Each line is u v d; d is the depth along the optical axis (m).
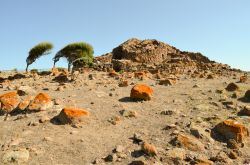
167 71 32.75
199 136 10.84
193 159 9.39
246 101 14.88
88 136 10.96
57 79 24.48
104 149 10.09
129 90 18.12
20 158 9.19
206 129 11.32
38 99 13.54
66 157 9.50
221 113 13.29
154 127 11.83
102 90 18.25
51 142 10.35
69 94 16.95
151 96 15.51
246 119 12.40
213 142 10.68
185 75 27.38
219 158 9.48
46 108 13.40
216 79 23.59
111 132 11.43
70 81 23.47
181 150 9.81
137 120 12.68
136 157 9.54
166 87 18.92
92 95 16.53
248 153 10.12
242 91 16.78
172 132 11.01
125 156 9.57
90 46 33.56
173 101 15.21
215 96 15.91
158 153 9.66
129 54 42.75
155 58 43.75
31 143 10.26
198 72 30.47
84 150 9.92
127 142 10.55
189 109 13.89
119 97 16.09
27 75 28.50
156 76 25.08
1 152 9.66
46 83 22.61
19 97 15.77
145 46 45.75
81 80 23.31
